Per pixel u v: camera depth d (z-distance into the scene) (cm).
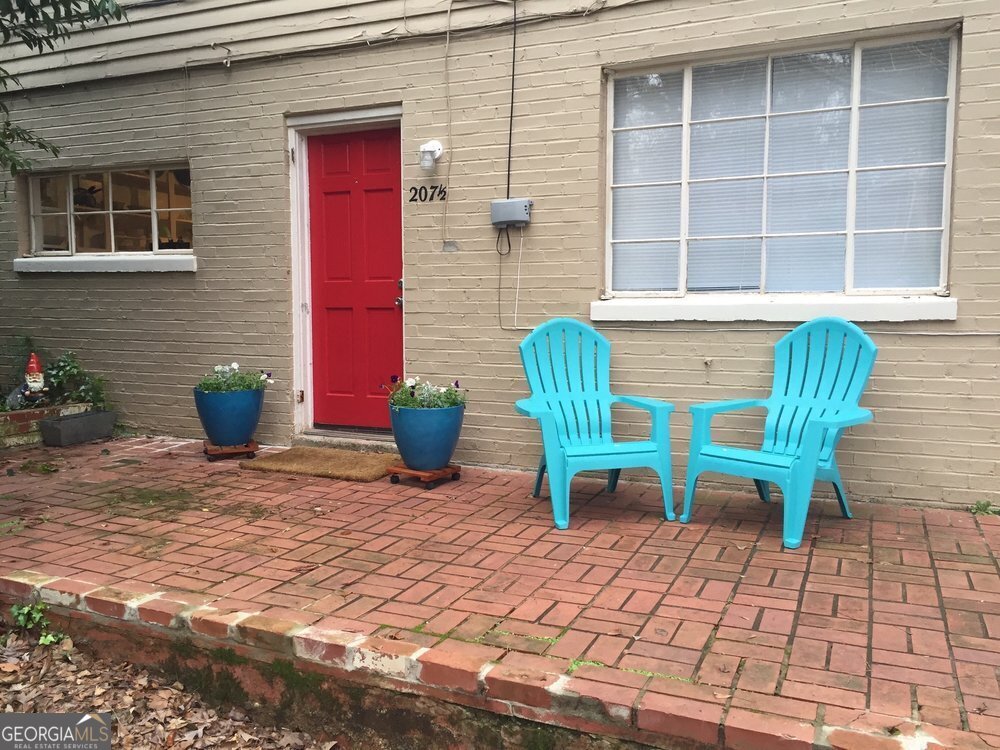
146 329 667
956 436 441
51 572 363
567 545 398
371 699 282
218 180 624
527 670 265
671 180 505
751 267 491
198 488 510
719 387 488
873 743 221
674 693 250
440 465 516
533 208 524
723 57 481
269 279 613
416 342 567
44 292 707
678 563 371
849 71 460
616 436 514
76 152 679
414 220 560
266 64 599
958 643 285
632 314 500
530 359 475
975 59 421
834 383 430
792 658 274
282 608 320
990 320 429
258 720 303
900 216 456
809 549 388
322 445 606
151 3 630
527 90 520
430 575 357
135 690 314
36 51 683
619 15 493
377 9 557
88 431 655
